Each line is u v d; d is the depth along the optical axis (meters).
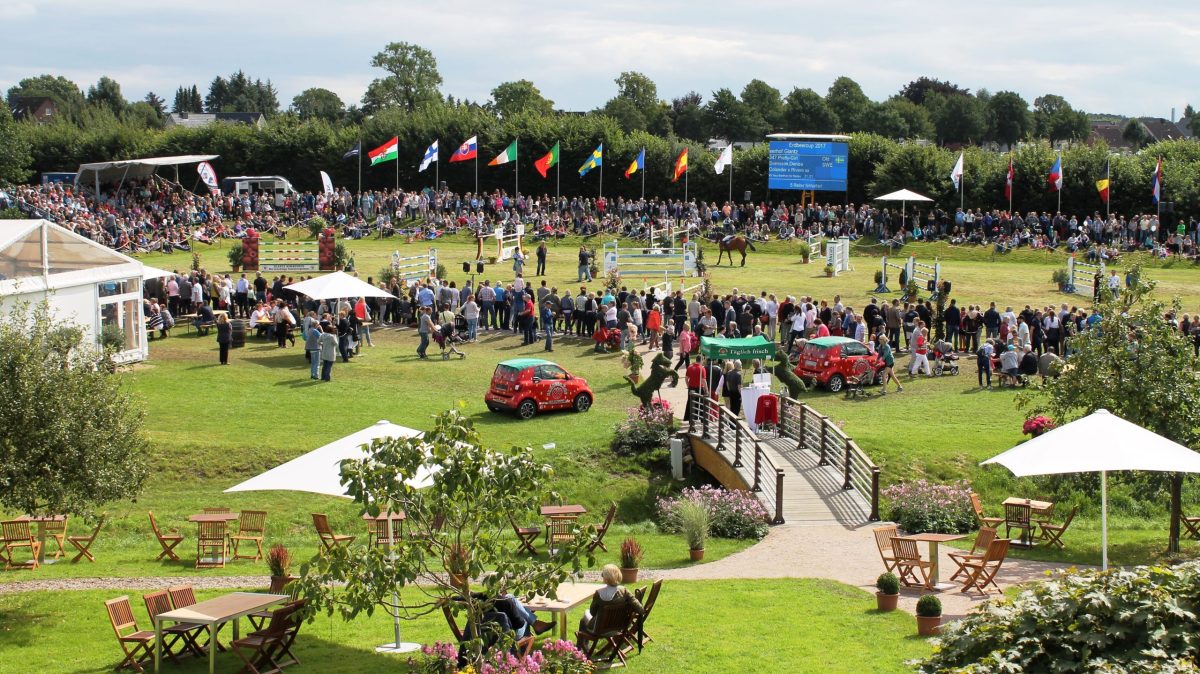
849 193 88.75
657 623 19.89
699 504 26.70
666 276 56.88
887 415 37.34
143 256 70.75
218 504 29.97
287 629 17.97
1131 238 71.25
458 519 15.85
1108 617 12.30
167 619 17.53
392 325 51.75
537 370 37.44
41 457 21.55
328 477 19.45
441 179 95.69
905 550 22.20
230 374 42.22
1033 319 43.28
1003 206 83.25
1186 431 25.56
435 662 15.55
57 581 23.52
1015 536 27.64
